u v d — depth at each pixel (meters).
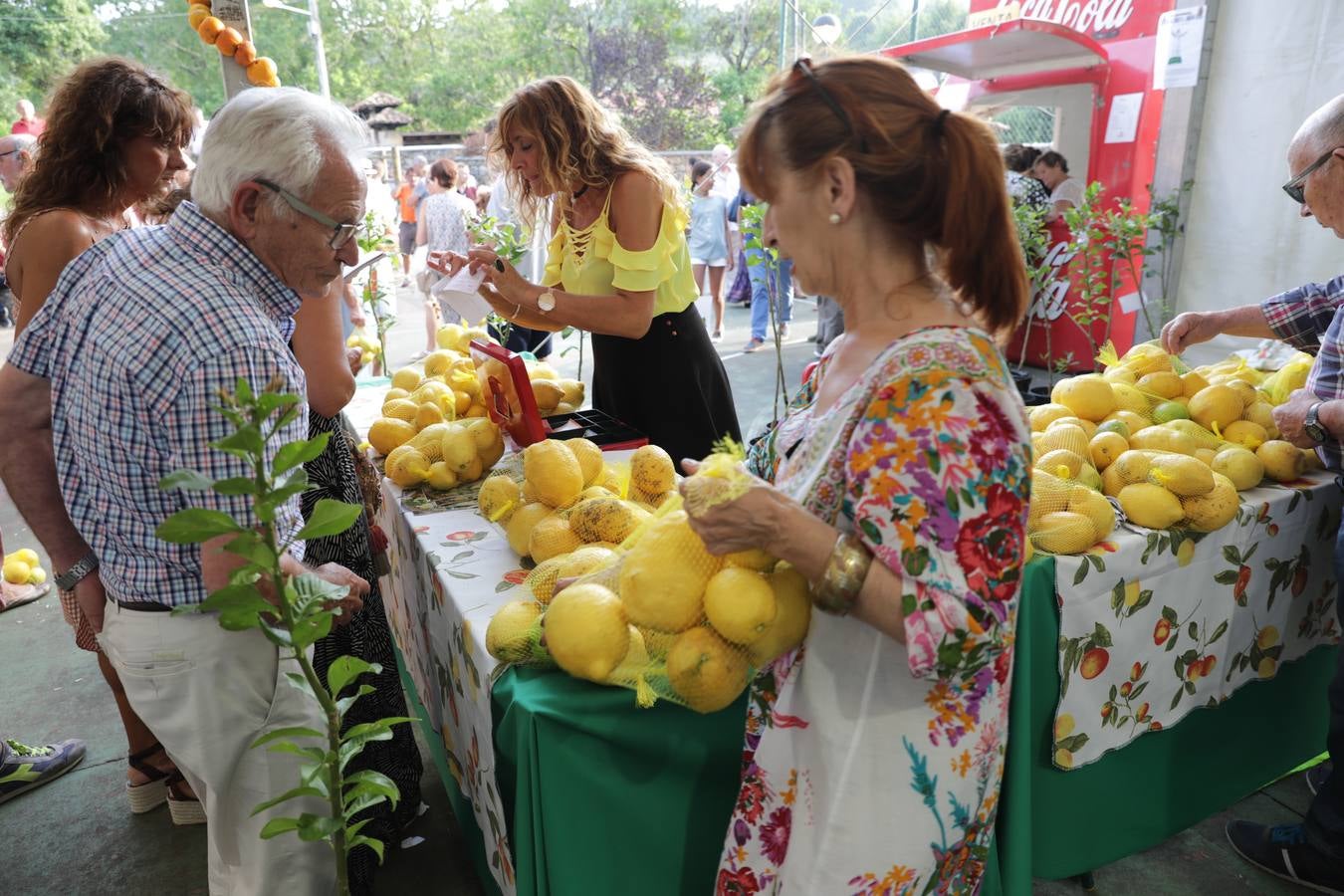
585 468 1.62
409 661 2.43
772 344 7.47
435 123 32.34
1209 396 1.95
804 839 1.06
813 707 1.04
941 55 5.54
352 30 30.97
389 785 1.05
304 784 1.01
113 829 2.27
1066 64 5.43
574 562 1.30
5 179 2.79
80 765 2.53
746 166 0.98
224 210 1.21
